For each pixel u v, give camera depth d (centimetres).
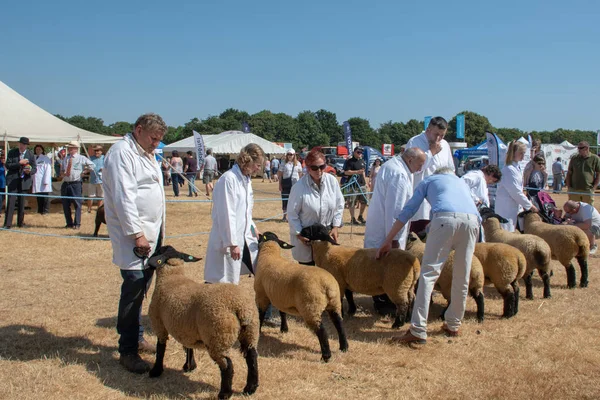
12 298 684
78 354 497
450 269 586
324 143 11312
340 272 582
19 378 434
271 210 1817
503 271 605
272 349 521
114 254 471
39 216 1477
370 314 652
